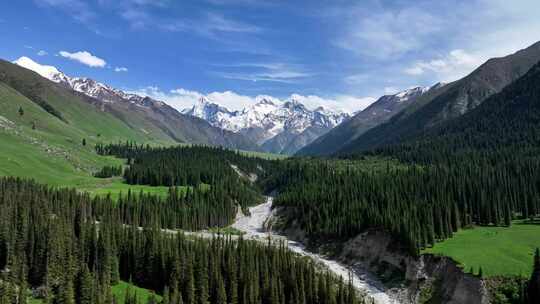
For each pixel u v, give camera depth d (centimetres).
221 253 11781
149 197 18850
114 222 13350
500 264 9669
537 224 13038
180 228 18050
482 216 13462
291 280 10781
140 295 10694
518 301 8475
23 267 9831
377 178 18200
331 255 14638
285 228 18300
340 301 10056
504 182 15275
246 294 10538
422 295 10444
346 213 15250
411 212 13212
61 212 12925
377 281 12162
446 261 10500
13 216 11644
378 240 13388
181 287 10850
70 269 10419
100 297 9425
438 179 16288
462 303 9238
